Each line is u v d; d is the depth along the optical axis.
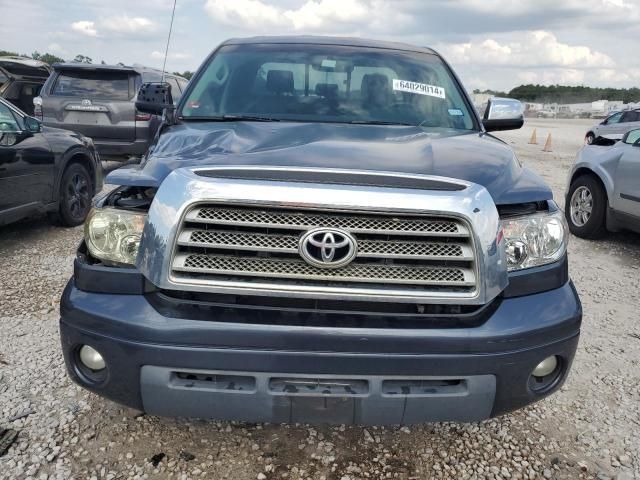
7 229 5.98
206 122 3.00
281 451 2.44
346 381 1.95
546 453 2.51
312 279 1.89
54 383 2.89
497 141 2.87
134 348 1.93
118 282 2.01
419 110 3.27
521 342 1.98
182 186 1.90
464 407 2.00
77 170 6.15
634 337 3.74
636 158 5.52
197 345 1.90
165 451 2.41
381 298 1.89
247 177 1.92
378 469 2.37
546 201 2.23
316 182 1.89
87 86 8.80
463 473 2.37
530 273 2.08
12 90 11.23
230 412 1.99
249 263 1.89
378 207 1.84
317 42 3.67
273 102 3.22
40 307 3.86
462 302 1.92
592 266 5.31
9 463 2.30
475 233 1.89
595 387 3.07
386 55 3.61
